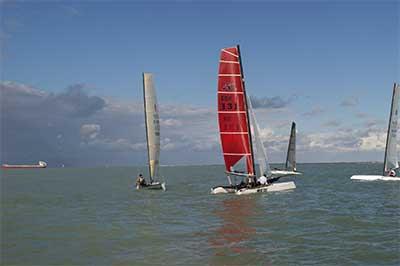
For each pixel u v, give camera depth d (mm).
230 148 38156
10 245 18625
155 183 47156
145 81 44781
